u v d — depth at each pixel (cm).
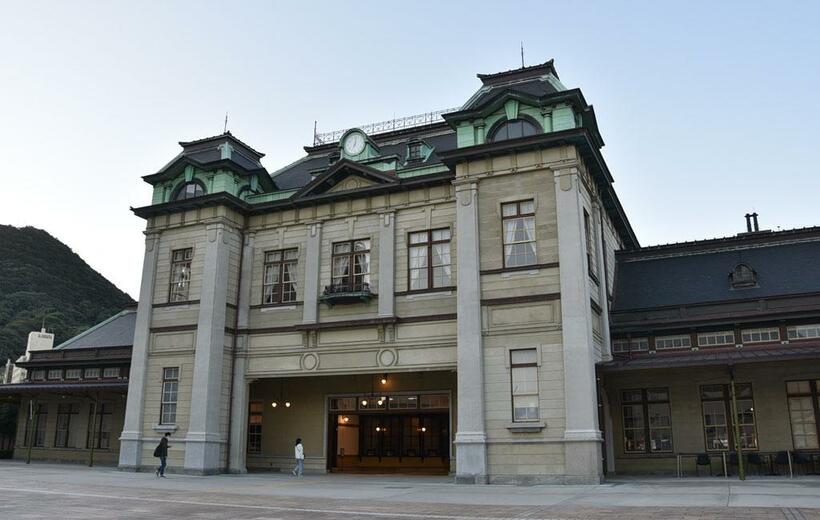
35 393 3762
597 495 1816
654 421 2747
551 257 2466
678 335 2781
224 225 3106
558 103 2553
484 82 2934
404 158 3234
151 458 2967
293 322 3011
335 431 3222
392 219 2906
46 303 10350
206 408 2878
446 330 2688
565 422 2302
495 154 2606
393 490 2095
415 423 3391
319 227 3064
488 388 2441
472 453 2372
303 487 2222
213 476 2797
